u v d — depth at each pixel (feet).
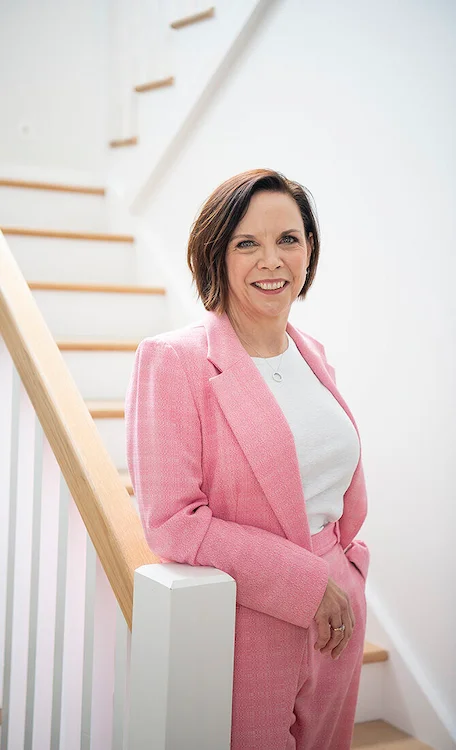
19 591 6.17
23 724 6.04
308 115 8.75
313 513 4.92
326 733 5.09
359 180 8.02
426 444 7.24
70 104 13.96
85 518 4.95
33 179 13.67
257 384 4.64
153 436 4.43
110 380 9.80
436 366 7.08
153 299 11.17
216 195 4.79
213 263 4.83
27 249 11.44
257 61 9.59
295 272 4.82
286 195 4.81
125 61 12.75
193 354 4.62
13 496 6.36
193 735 4.01
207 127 10.59
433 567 7.22
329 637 4.40
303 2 8.75
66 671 5.36
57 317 10.49
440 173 6.99
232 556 4.25
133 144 12.34
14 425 6.31
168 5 11.25
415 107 7.27
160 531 4.35
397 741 7.29
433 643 7.24
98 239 11.95
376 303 7.82
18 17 13.58
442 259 6.99
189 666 3.98
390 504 7.73
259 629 4.43
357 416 8.14
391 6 7.54
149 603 4.09
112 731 4.78
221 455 4.50
